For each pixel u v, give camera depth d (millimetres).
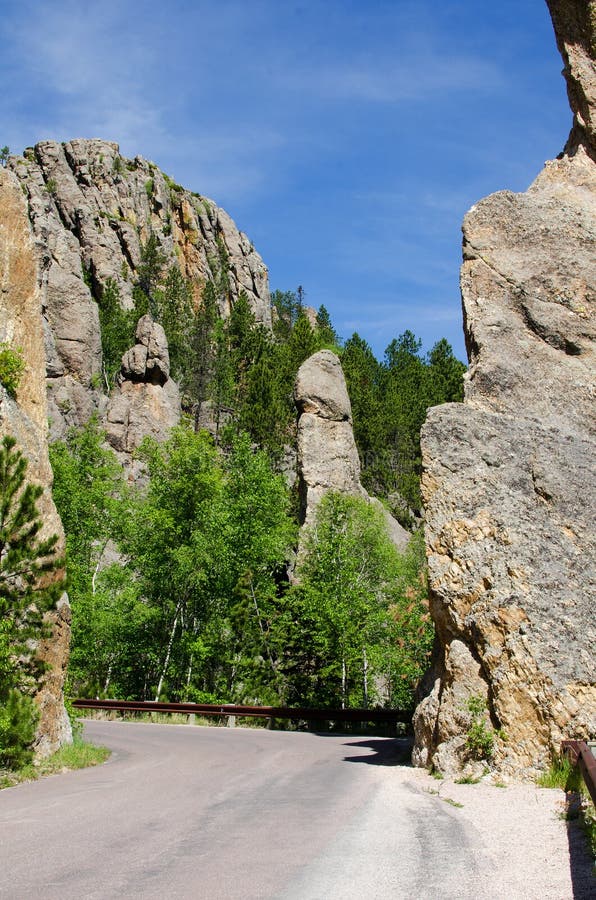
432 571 15891
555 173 21047
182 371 94625
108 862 6926
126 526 42844
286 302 159125
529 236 19781
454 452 16703
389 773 14531
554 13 22484
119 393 71750
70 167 123500
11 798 11430
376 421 71688
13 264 19578
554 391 17969
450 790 12320
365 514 39750
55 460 42344
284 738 24000
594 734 13180
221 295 129125
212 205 149500
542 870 6617
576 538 15477
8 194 19781
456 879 6312
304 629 37750
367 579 39219
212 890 5910
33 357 19781
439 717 14609
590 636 14180
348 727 30297
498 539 15531
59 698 17531
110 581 41875
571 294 19031
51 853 7324
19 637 14938
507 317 18922
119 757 17734
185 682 39875
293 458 72500
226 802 10594
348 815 9523
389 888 6016
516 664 14031
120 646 40625
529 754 13383
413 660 36312
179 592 40594
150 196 134000
